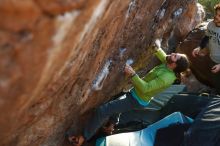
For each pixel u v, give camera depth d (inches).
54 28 71.7
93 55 131.2
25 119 116.8
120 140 203.6
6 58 67.2
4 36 64.2
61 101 141.7
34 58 73.1
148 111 239.6
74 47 90.2
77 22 78.3
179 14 270.8
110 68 170.7
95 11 83.6
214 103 214.2
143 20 179.8
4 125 98.2
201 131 197.8
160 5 200.4
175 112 218.7
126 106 184.1
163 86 170.6
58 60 86.0
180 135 205.5
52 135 169.5
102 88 179.2
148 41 224.8
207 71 271.1
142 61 234.1
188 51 279.9
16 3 61.8
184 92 249.0
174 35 302.0
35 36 69.2
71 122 181.0
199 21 315.3
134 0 140.6
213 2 410.6
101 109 186.1
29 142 146.6
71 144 193.3
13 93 77.3
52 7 68.1
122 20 136.7
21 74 73.4
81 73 135.1
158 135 208.5
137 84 168.4
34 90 87.7
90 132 193.6
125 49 179.5
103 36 127.3
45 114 137.5
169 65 170.7
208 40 243.4
